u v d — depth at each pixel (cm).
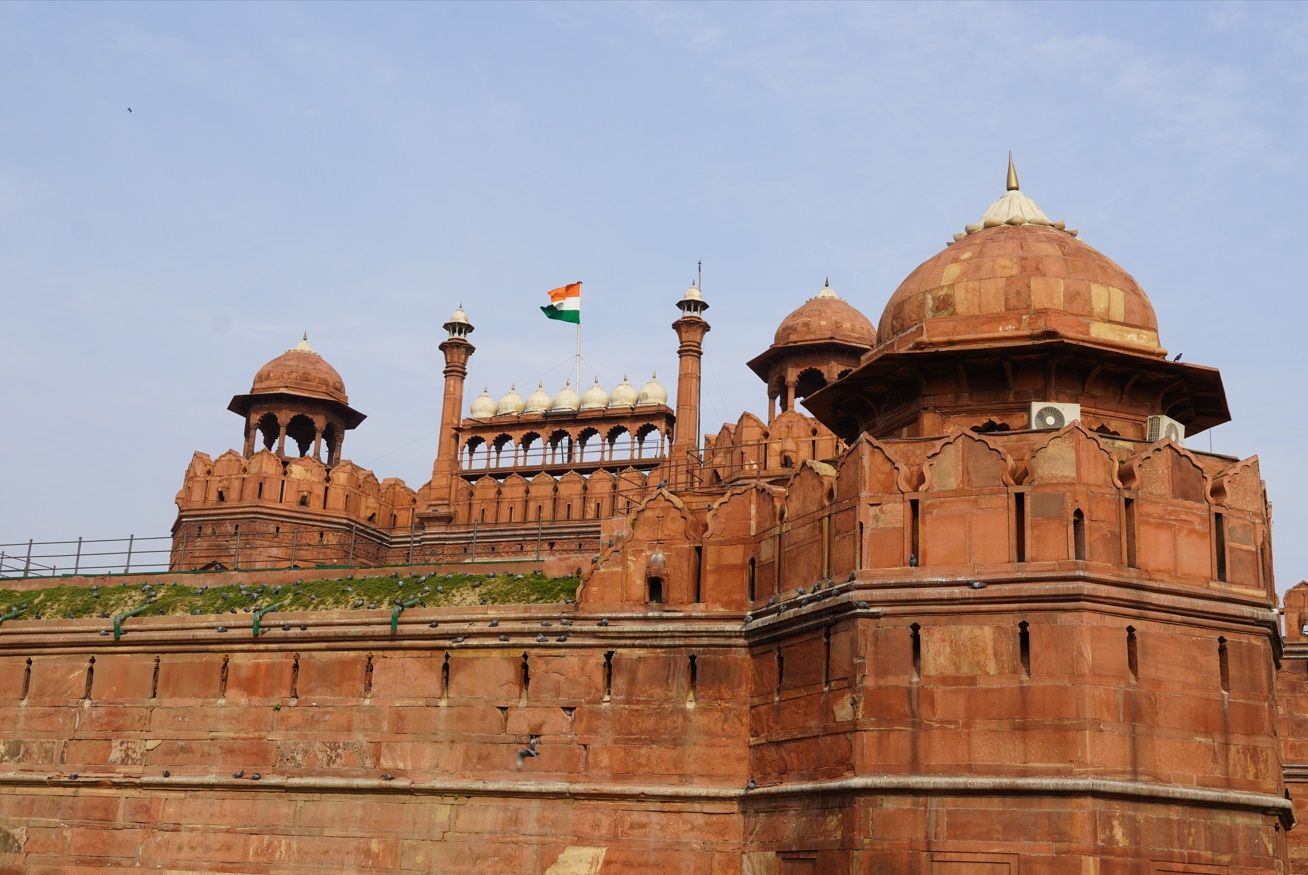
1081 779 2067
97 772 2956
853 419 2814
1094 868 2036
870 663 2222
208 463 4459
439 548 4447
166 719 2939
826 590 2323
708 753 2520
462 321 4753
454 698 2716
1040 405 2431
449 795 2662
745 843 2447
